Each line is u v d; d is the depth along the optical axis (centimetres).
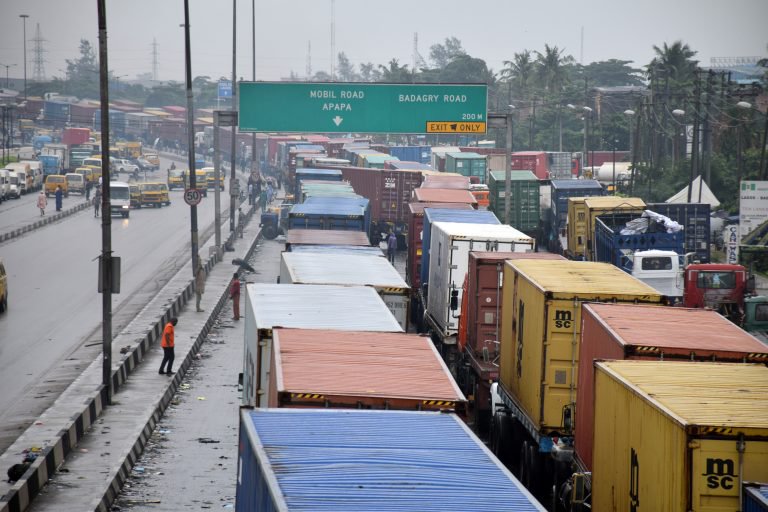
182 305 11044
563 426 4862
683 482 2861
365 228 12269
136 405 6850
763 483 2817
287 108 12156
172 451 6016
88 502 4862
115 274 6931
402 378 3788
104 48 7106
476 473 2698
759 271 12319
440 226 8062
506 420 5659
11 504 4559
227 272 13862
